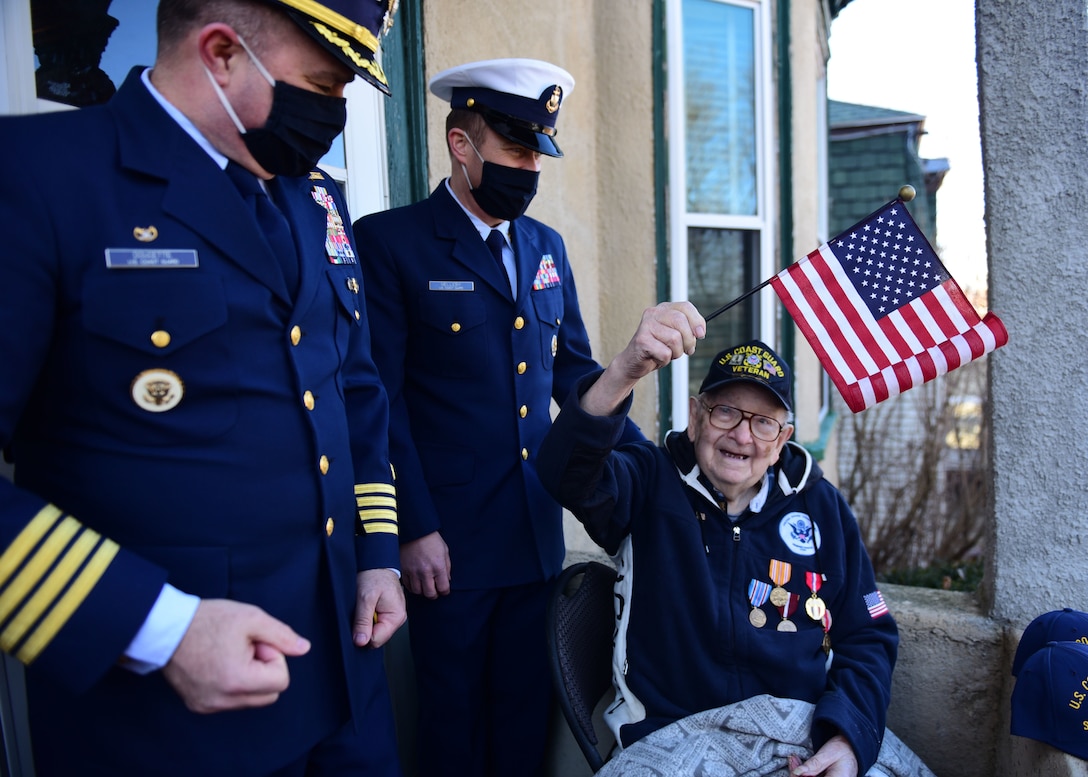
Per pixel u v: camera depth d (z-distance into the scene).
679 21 3.78
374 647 1.40
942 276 1.83
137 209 1.09
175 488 1.11
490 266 2.02
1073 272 1.91
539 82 1.88
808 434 4.75
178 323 1.09
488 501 2.02
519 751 2.12
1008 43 1.92
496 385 2.02
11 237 1.00
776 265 4.43
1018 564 2.02
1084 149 1.88
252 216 1.18
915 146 9.70
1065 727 1.65
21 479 1.15
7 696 1.47
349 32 1.15
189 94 1.14
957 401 7.01
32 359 1.02
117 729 1.11
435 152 2.70
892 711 2.17
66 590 0.97
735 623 1.83
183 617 1.00
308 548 1.25
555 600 1.89
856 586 1.93
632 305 3.77
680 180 3.85
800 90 4.59
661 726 1.83
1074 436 1.94
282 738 1.21
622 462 1.93
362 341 1.55
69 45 1.66
